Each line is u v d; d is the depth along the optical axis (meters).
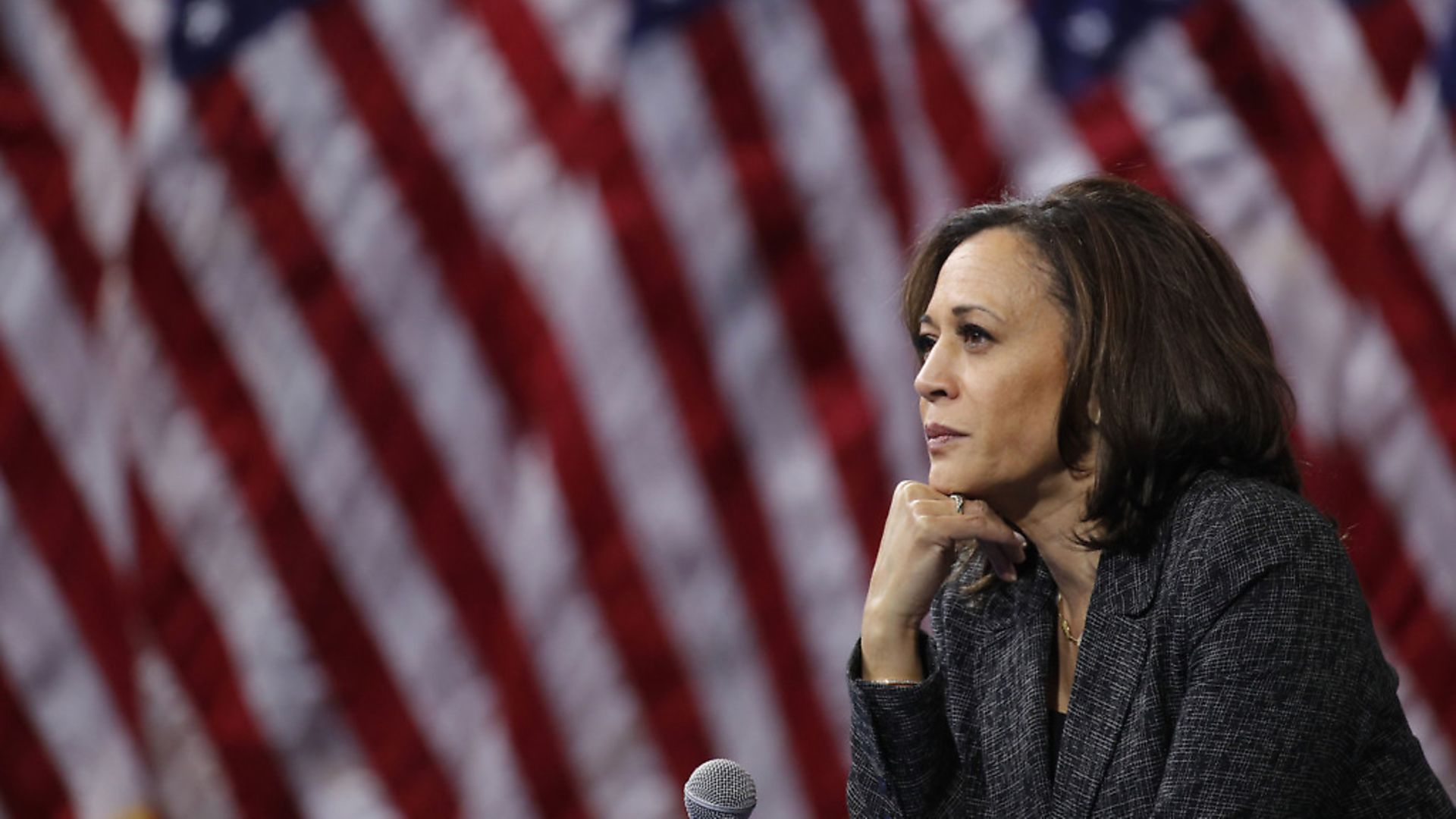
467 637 11.69
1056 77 11.41
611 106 11.61
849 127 11.54
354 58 11.84
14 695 11.84
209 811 11.79
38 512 11.83
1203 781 5.06
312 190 11.77
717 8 11.64
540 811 11.52
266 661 11.73
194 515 11.79
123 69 11.98
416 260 11.73
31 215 11.88
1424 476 11.04
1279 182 11.18
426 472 11.71
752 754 11.46
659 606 11.50
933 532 5.88
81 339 11.88
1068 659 5.99
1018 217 5.78
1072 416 5.54
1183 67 11.32
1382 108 11.18
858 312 11.50
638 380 11.52
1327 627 5.15
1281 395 5.63
